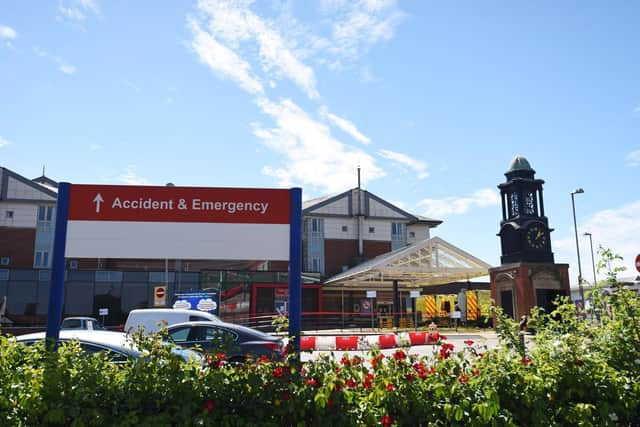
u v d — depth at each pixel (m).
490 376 4.68
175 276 40.50
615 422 4.67
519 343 5.35
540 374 4.77
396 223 56.09
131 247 6.81
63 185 6.87
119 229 6.83
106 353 5.26
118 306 39.19
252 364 4.87
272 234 6.94
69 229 6.79
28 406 4.34
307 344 21.64
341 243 54.00
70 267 44.00
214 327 12.31
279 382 4.67
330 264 53.16
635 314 5.58
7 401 4.43
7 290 38.53
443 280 41.69
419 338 22.97
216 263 46.00
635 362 5.17
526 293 28.31
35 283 39.12
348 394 4.45
